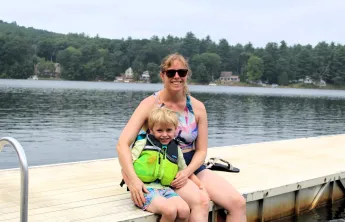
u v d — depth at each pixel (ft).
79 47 412.77
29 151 40.55
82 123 65.31
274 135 60.39
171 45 451.94
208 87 379.76
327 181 20.13
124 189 15.80
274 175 19.52
